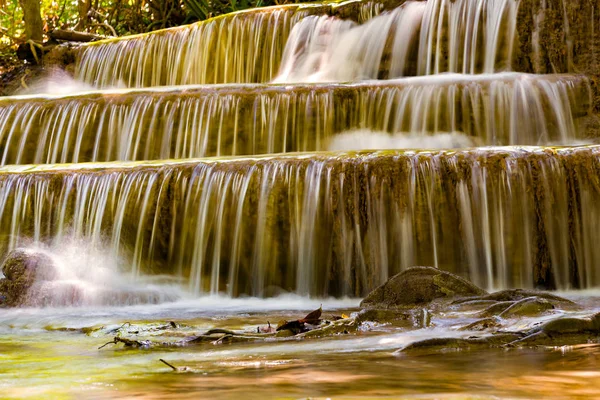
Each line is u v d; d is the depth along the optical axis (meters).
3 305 7.40
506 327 4.04
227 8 20.17
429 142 10.70
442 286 5.82
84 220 9.22
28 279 7.58
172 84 15.34
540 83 10.84
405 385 2.42
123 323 5.55
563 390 2.28
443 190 8.09
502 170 8.04
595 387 2.34
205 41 15.08
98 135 11.62
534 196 8.00
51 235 9.30
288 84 11.42
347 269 8.19
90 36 18.31
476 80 10.84
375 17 14.08
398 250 8.09
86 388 2.63
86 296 7.48
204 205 8.77
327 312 6.25
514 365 2.84
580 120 10.88
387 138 10.82
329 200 8.26
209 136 11.15
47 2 22.83
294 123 10.95
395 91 10.91
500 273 7.98
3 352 4.13
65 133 11.76
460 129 10.71
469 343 3.48
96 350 4.15
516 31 12.59
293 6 14.84
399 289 5.93
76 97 11.96
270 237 8.44
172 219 8.88
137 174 9.14
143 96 11.61
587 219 7.98
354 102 10.95
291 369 2.93
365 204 8.17
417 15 13.56
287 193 8.43
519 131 10.72
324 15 14.48
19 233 9.37
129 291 7.74
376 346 3.68
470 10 13.05
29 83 16.72
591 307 5.13
